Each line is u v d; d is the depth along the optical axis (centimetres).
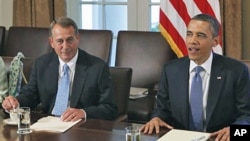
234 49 396
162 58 388
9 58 327
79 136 206
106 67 267
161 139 199
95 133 210
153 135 206
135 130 195
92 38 407
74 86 261
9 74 312
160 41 391
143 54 393
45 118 236
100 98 262
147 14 457
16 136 208
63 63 264
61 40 255
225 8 394
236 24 394
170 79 247
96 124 225
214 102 235
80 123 227
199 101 237
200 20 230
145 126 217
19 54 316
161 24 388
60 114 260
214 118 236
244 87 236
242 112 234
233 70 237
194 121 238
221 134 203
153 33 396
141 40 397
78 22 482
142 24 461
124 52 399
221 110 236
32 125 223
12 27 444
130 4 462
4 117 244
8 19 494
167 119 244
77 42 262
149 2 455
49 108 269
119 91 282
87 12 479
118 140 199
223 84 236
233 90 236
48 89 267
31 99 272
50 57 273
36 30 436
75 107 260
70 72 263
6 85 305
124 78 282
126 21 468
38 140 201
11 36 441
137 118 341
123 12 467
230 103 237
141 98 361
